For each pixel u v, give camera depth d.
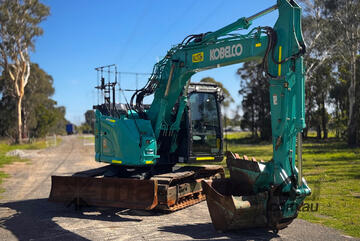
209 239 6.18
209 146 9.52
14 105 61.59
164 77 8.91
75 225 7.30
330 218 7.71
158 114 8.98
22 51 47.84
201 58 7.87
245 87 56.66
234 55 7.12
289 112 6.15
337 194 10.54
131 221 7.62
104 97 9.77
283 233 6.53
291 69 6.14
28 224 7.41
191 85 9.20
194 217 7.94
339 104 49.34
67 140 72.75
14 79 49.06
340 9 33.25
